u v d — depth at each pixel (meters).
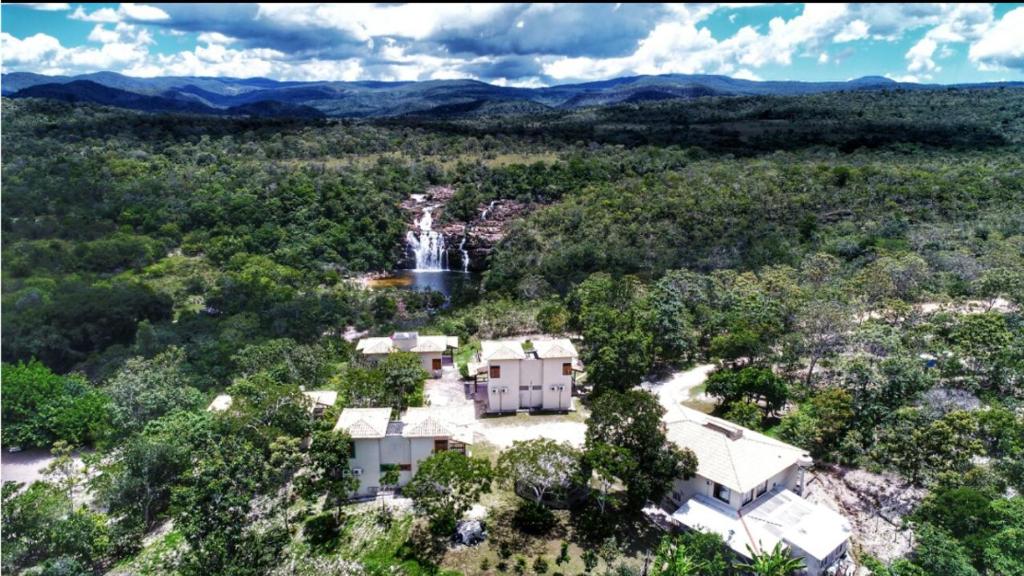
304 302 92.62
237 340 75.19
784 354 64.19
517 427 58.53
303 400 52.69
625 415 45.12
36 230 95.88
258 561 38.03
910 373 53.78
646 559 40.25
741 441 46.06
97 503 46.41
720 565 36.69
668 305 72.94
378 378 57.66
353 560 41.31
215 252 113.81
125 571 41.84
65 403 58.91
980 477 42.59
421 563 40.84
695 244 108.50
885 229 103.75
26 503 41.50
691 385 67.06
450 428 49.25
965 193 112.44
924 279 83.81
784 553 37.53
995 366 57.81
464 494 42.56
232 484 38.78
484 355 64.12
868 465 48.88
